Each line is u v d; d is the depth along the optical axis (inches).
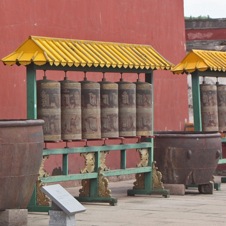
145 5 863.7
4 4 672.4
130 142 820.0
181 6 933.8
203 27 1227.9
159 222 526.3
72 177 594.6
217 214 564.4
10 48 676.7
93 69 621.3
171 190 676.1
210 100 736.3
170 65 661.3
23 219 506.3
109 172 625.3
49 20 719.7
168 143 666.2
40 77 709.9
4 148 487.5
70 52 593.9
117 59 625.6
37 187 562.9
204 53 733.3
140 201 634.8
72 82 593.9
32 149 501.7
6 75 674.2
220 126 751.1
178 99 915.4
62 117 592.4
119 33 818.8
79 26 757.9
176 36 923.4
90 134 609.0
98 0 786.2
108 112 624.4
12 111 679.7
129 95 639.8
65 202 450.3
